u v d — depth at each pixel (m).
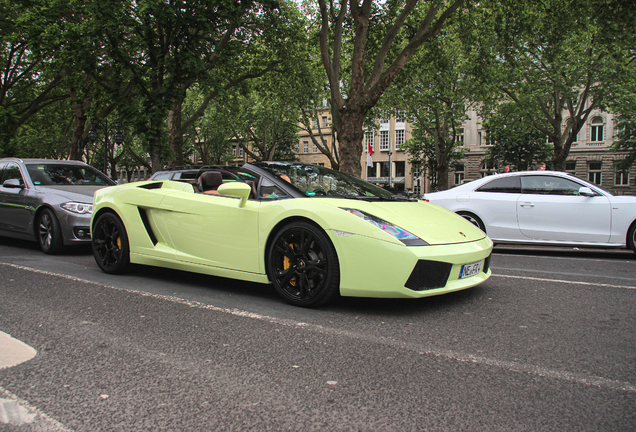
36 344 2.73
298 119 34.00
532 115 26.09
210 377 2.26
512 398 2.02
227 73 23.09
